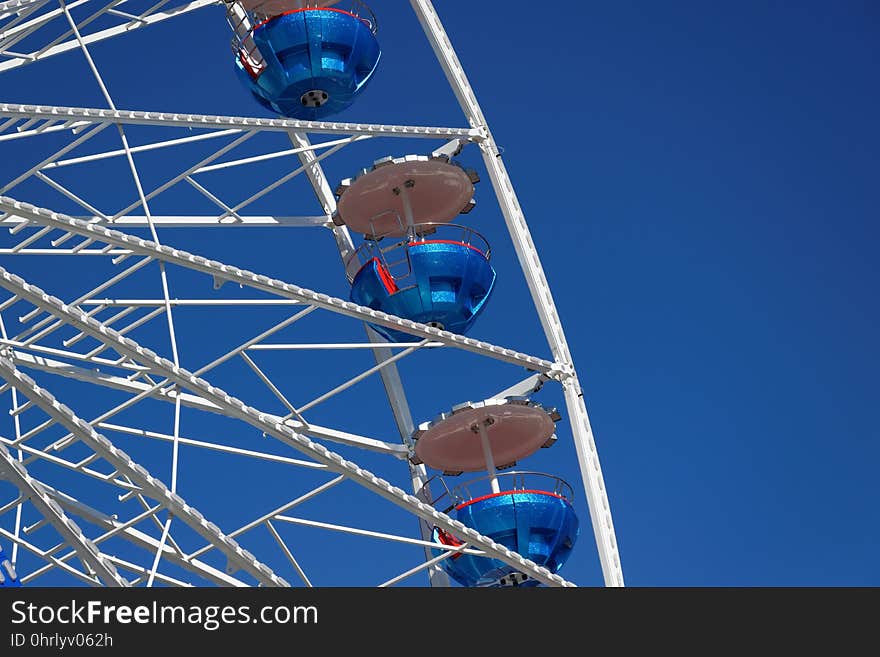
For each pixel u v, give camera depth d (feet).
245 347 72.38
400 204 101.91
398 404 99.35
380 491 64.13
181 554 63.36
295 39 97.71
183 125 76.07
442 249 94.17
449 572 88.02
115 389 69.72
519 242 95.35
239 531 67.26
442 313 93.40
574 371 89.10
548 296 92.79
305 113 101.40
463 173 100.12
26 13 75.20
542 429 93.20
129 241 64.18
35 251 70.28
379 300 94.58
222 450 70.13
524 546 85.66
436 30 101.91
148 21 90.38
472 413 91.30
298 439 62.49
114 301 69.97
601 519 83.66
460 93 99.96
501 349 85.25
